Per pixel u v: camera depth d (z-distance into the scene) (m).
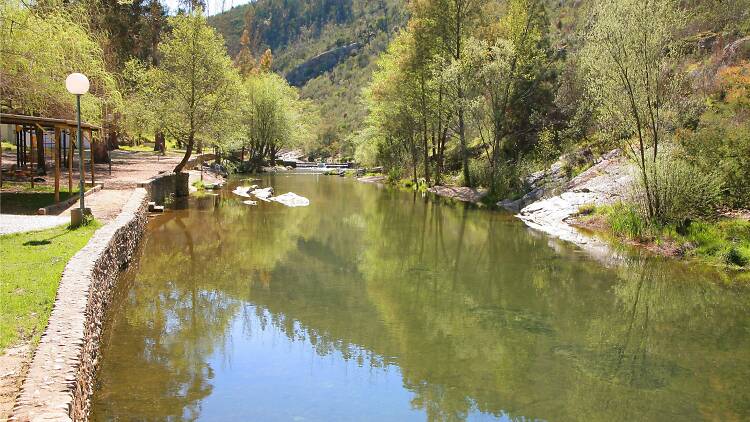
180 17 25.33
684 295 11.09
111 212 13.80
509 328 9.09
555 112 27.42
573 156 23.83
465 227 19.55
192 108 25.12
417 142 36.09
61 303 6.43
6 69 15.20
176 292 10.75
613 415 6.18
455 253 15.23
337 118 87.88
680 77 15.78
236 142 46.81
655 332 8.98
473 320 9.49
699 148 15.35
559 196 21.02
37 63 15.52
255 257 14.13
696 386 6.97
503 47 25.86
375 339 8.53
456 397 6.64
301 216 21.56
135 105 26.69
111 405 6.02
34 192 16.72
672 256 14.07
